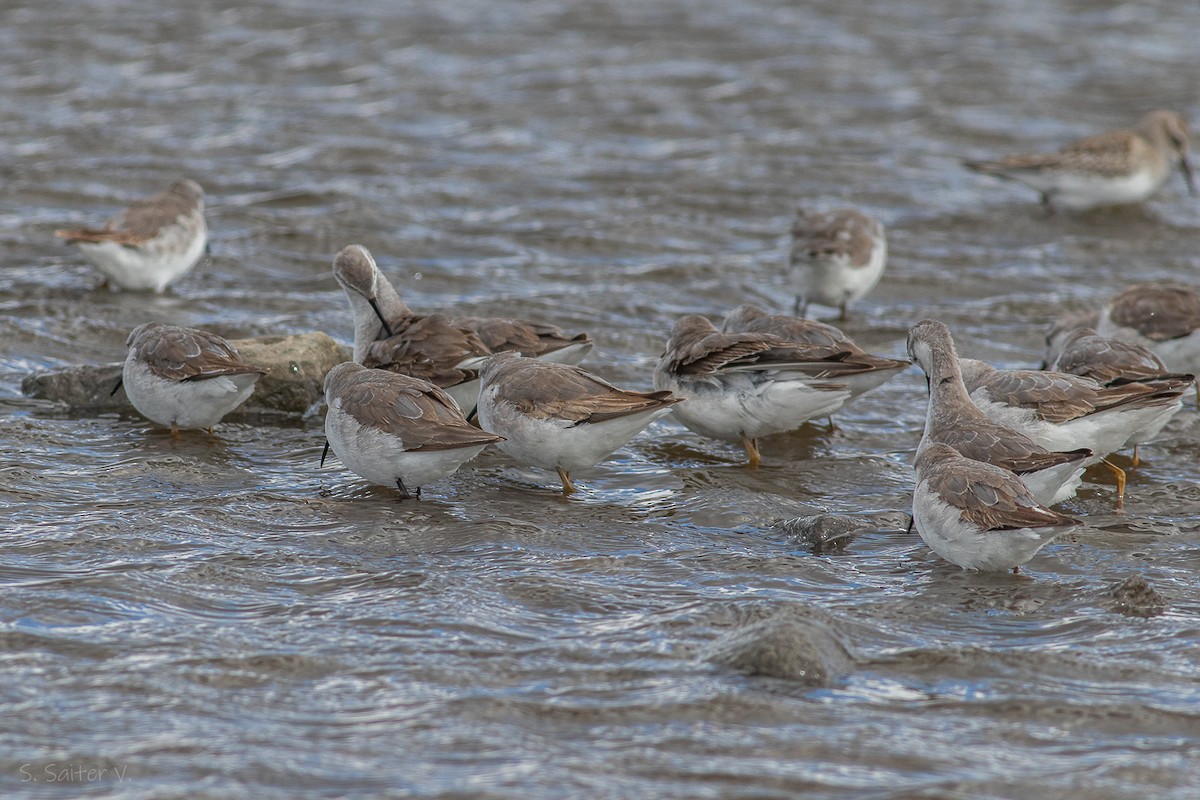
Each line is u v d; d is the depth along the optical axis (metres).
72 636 10.91
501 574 12.42
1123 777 9.10
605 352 19.89
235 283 22.70
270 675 10.39
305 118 31.42
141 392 15.96
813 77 35.00
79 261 23.44
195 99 32.44
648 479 15.47
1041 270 24.33
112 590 11.75
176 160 28.47
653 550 13.23
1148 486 15.36
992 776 9.10
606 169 28.77
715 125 31.73
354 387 14.36
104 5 39.91
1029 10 42.09
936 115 32.59
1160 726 9.87
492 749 9.38
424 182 27.66
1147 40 39.38
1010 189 29.22
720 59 36.50
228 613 11.51
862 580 12.61
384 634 11.13
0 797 8.64
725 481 15.39
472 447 13.76
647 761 9.24
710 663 10.70
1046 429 14.80
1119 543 13.56
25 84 32.75
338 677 10.39
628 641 11.10
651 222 25.77
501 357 15.23
